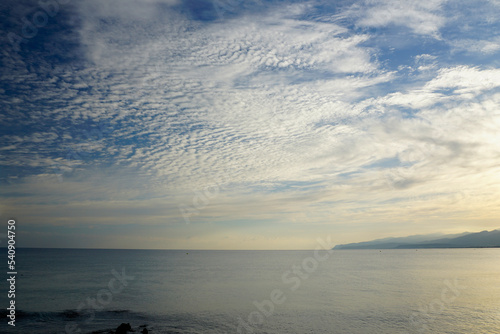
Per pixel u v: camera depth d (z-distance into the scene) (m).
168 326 38.97
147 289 69.94
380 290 69.19
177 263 177.75
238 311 47.72
